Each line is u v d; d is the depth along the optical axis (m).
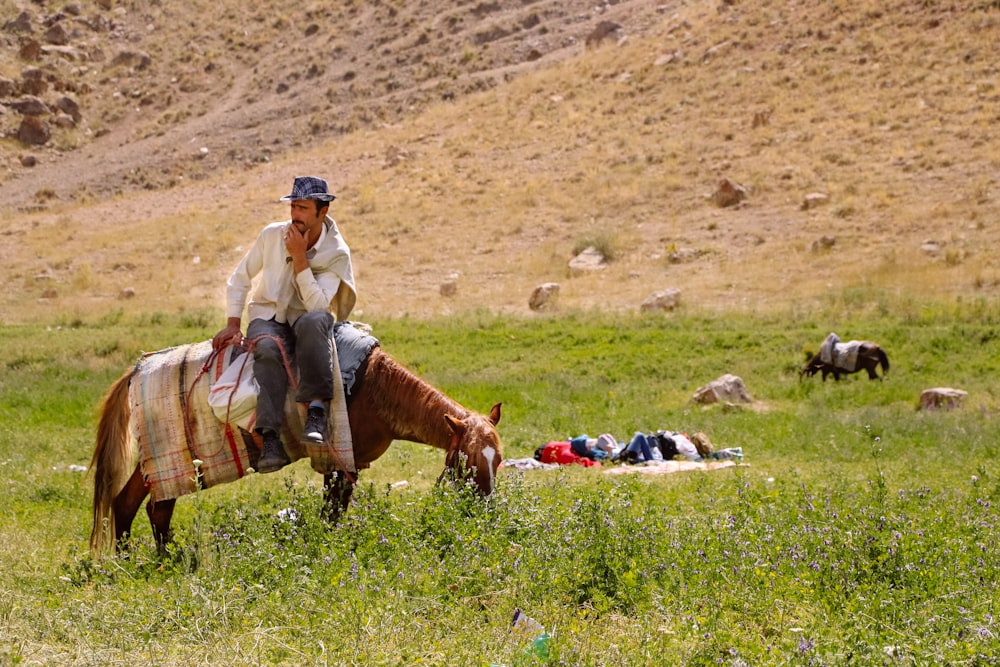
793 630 5.12
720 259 29.55
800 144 36.06
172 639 5.12
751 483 10.05
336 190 42.28
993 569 6.21
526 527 6.55
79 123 57.53
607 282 29.28
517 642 5.11
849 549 6.36
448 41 57.22
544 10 58.00
